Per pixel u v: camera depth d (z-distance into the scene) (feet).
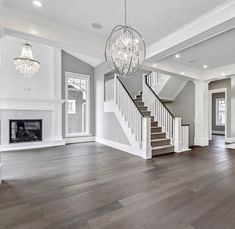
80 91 22.27
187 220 5.80
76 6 8.38
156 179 9.45
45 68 18.95
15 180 9.18
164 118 17.90
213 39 11.02
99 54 11.98
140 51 8.81
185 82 21.77
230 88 22.75
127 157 14.23
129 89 23.63
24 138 18.02
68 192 7.80
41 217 5.92
